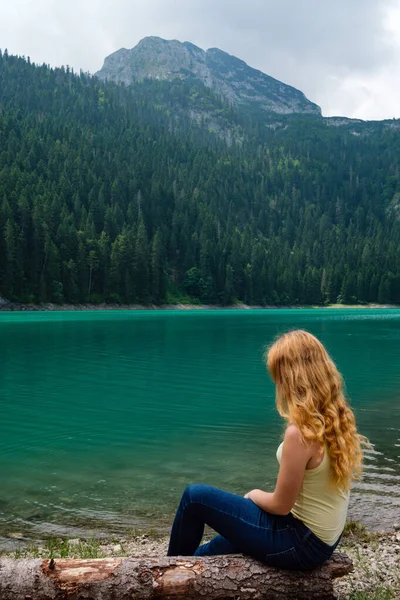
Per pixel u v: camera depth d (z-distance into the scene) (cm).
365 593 391
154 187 16612
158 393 1549
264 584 310
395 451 888
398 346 3156
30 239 10156
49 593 298
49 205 12394
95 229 13212
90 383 1744
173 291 12988
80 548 507
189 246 13788
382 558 486
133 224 13775
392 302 15375
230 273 13312
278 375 298
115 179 16038
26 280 9981
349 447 284
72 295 10294
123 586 304
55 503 647
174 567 313
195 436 1018
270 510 300
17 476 757
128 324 5466
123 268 11294
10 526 575
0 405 1354
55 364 2231
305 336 298
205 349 2889
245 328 4962
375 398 1451
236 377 1883
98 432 1050
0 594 297
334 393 290
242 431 1065
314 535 296
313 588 310
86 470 788
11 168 14162
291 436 279
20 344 3117
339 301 15312
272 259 15775
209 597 308
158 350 2820
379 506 637
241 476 758
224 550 343
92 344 3144
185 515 332
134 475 762
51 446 939
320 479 287
